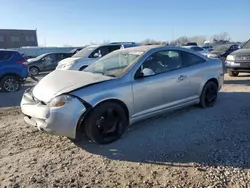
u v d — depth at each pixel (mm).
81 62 10164
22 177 3344
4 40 67625
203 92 5777
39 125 4008
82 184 3184
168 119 5281
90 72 4957
